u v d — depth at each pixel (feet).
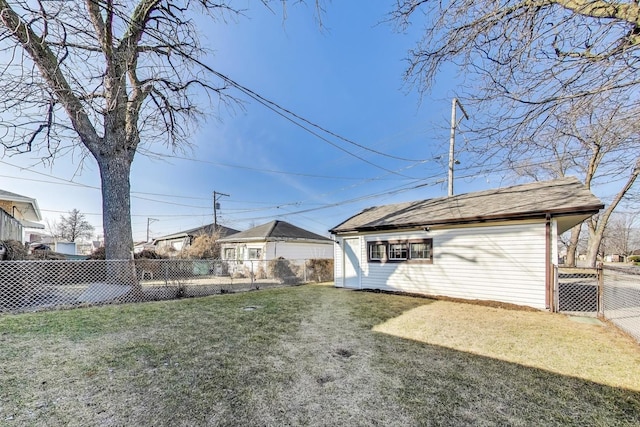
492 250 23.48
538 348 12.61
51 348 11.88
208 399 8.04
